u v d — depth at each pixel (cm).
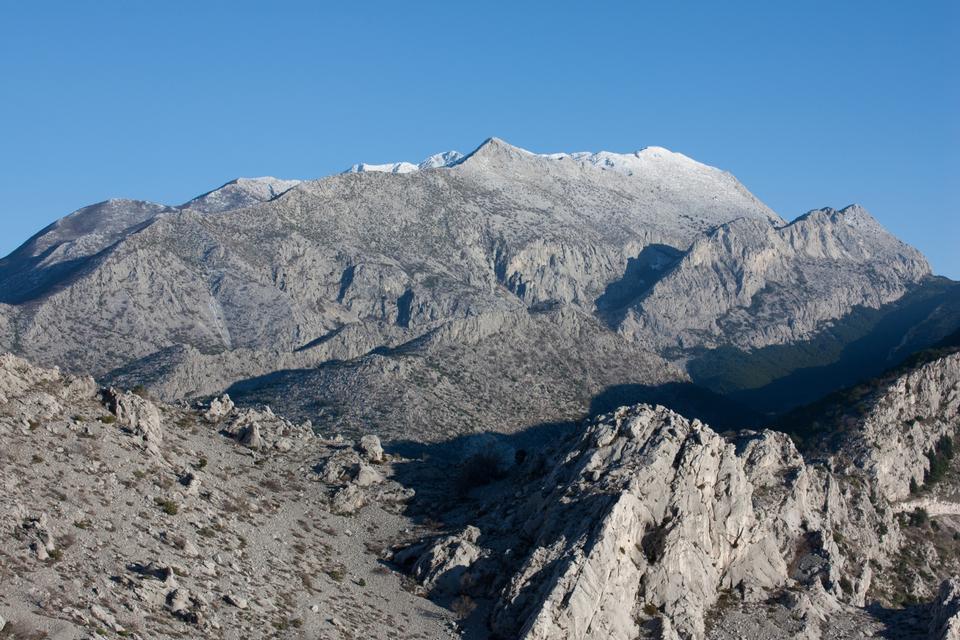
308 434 16350
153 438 12925
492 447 15812
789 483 14250
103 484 11331
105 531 10456
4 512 9900
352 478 14750
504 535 12769
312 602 11019
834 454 19325
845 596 13212
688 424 13475
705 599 12262
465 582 12044
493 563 12206
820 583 13088
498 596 11694
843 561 13912
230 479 13400
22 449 11200
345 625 10788
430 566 12269
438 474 15562
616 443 13162
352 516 13750
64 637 8456
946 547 17700
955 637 11694
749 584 12719
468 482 15012
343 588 11656
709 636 11750
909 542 17412
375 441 16000
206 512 11950
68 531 10138
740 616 12188
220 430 15400
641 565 12000
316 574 11756
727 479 13075
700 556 12394
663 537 12194
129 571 9925
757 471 14400
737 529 12925
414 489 14775
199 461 13325
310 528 12975
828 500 16025
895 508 18488
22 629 8356
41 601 8862
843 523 16050
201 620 9612
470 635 11194
